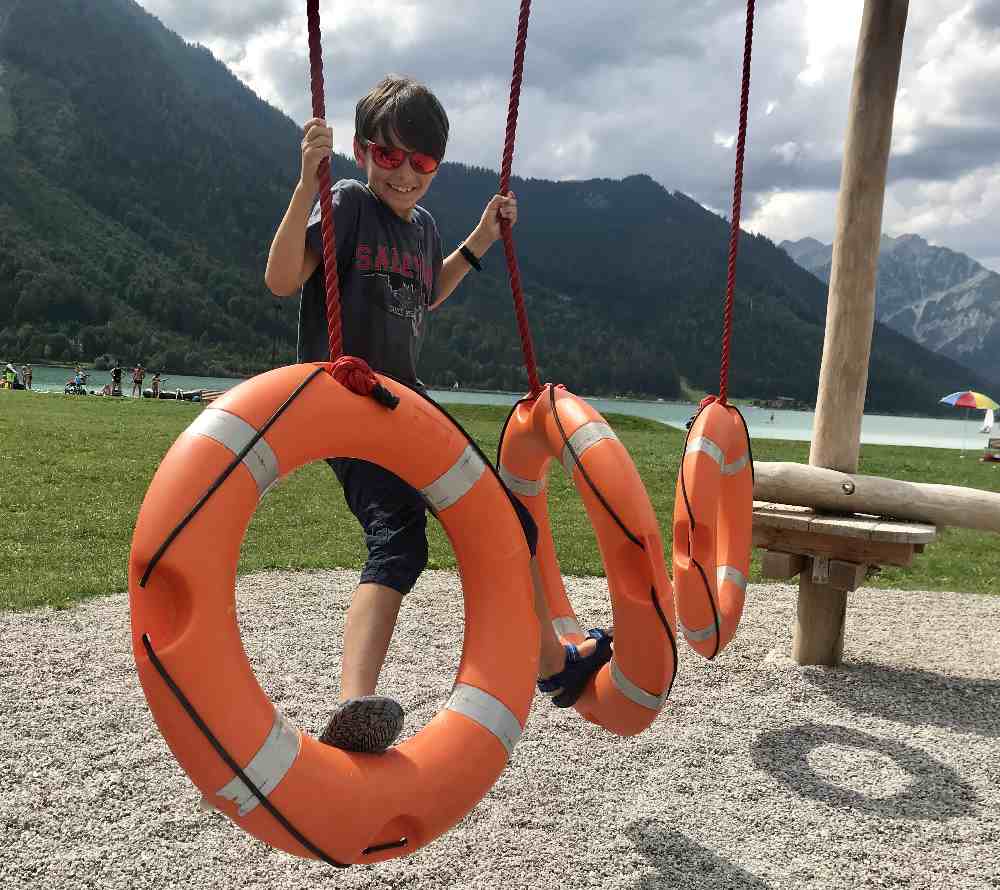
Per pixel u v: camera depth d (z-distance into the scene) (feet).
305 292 8.95
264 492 6.65
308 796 6.20
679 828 10.02
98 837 9.42
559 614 10.53
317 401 6.86
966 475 67.00
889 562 14.97
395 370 8.96
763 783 11.27
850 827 10.20
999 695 15.06
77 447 46.03
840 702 14.44
